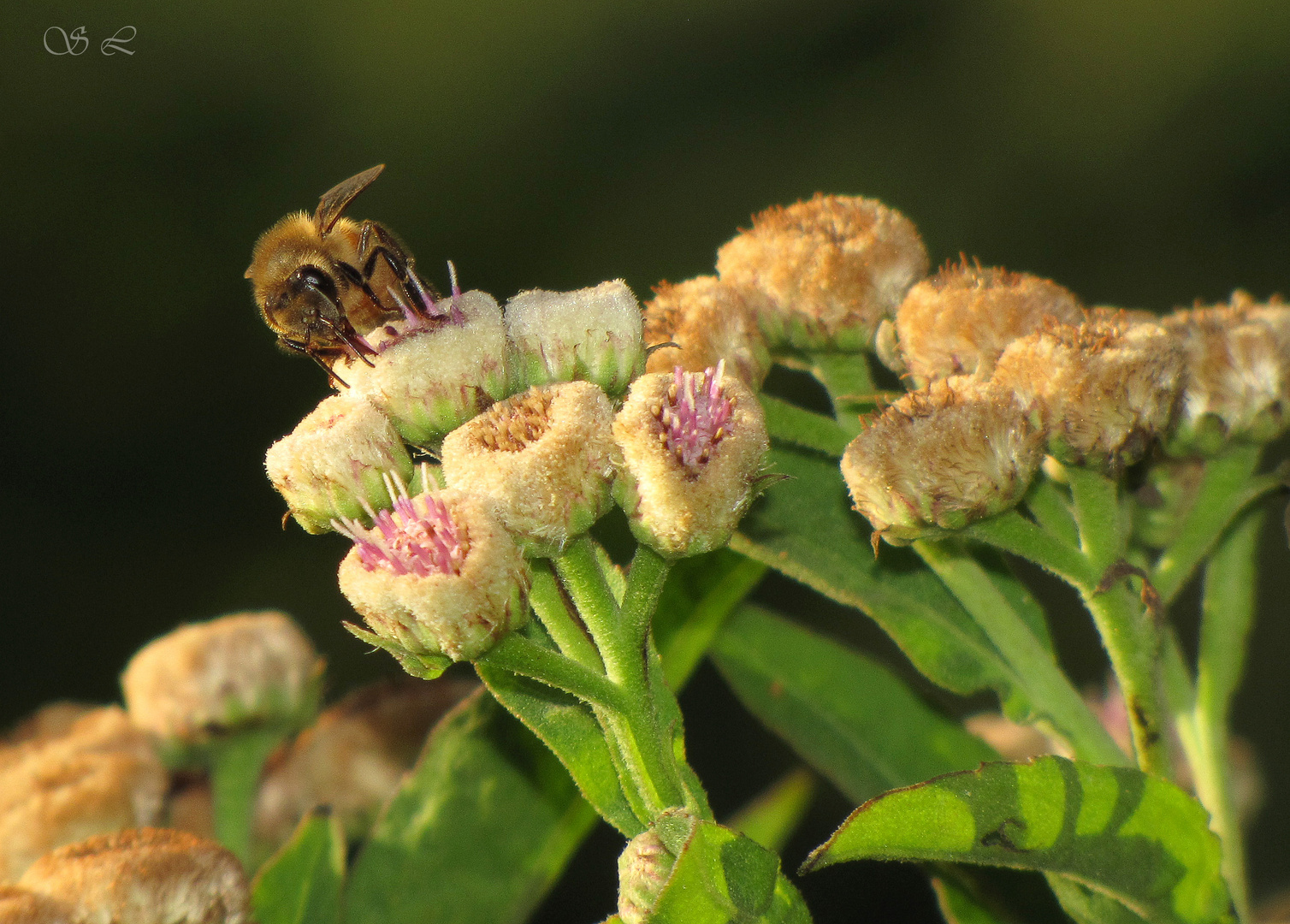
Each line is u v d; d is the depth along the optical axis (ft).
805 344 0.93
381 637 0.86
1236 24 2.23
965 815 0.87
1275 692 1.67
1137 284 2.15
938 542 0.92
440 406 0.89
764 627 0.97
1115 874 0.88
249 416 2.12
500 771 0.95
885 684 0.97
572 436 0.87
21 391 2.12
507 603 0.86
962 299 0.91
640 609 0.87
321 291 0.95
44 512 2.04
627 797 0.87
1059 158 2.24
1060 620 1.69
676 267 2.27
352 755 1.01
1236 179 2.17
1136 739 0.90
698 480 0.87
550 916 1.40
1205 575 0.93
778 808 1.01
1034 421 0.89
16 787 0.97
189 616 2.01
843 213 0.93
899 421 0.89
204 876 0.90
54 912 0.89
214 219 2.24
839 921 1.32
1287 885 1.47
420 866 0.95
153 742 1.00
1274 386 0.91
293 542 2.05
